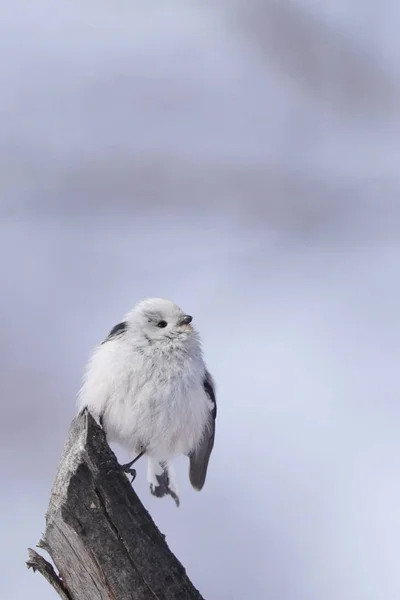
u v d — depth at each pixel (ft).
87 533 21.36
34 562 23.41
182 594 21.54
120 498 21.62
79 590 22.52
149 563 21.52
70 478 21.49
